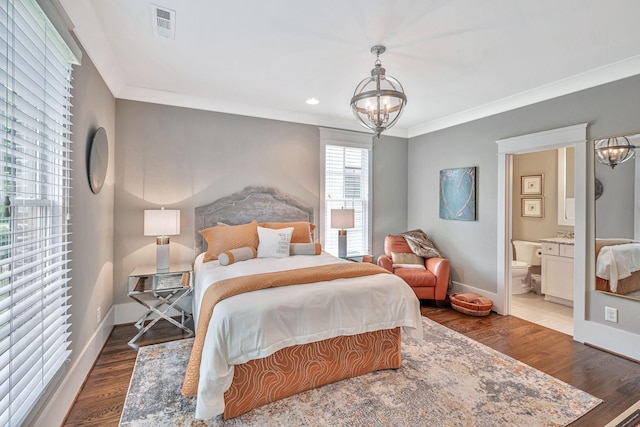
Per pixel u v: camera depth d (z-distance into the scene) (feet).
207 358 5.31
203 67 8.79
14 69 3.78
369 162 15.05
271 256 10.22
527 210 16.15
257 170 12.44
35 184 4.86
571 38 7.11
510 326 10.44
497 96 11.01
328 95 11.00
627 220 8.34
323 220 13.79
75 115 6.23
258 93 10.82
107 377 7.11
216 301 5.90
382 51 7.78
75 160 6.27
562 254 13.08
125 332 9.70
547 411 5.90
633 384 6.90
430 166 14.76
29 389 4.26
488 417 5.72
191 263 11.15
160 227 9.61
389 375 7.16
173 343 8.87
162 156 10.89
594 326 8.89
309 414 5.79
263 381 5.99
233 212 11.88
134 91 10.36
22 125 4.02
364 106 6.86
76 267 6.37
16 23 3.81
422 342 9.07
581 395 6.44
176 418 5.67
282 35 7.12
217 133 11.74
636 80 8.09
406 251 13.78
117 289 10.28
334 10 6.18
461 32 6.92
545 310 12.28
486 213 12.19
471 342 9.08
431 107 12.26
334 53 7.95
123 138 10.34
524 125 10.81
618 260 8.48
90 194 7.38
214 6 6.06
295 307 6.10
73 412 5.87
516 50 7.70
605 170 8.74
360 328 6.68
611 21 6.41
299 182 13.30
